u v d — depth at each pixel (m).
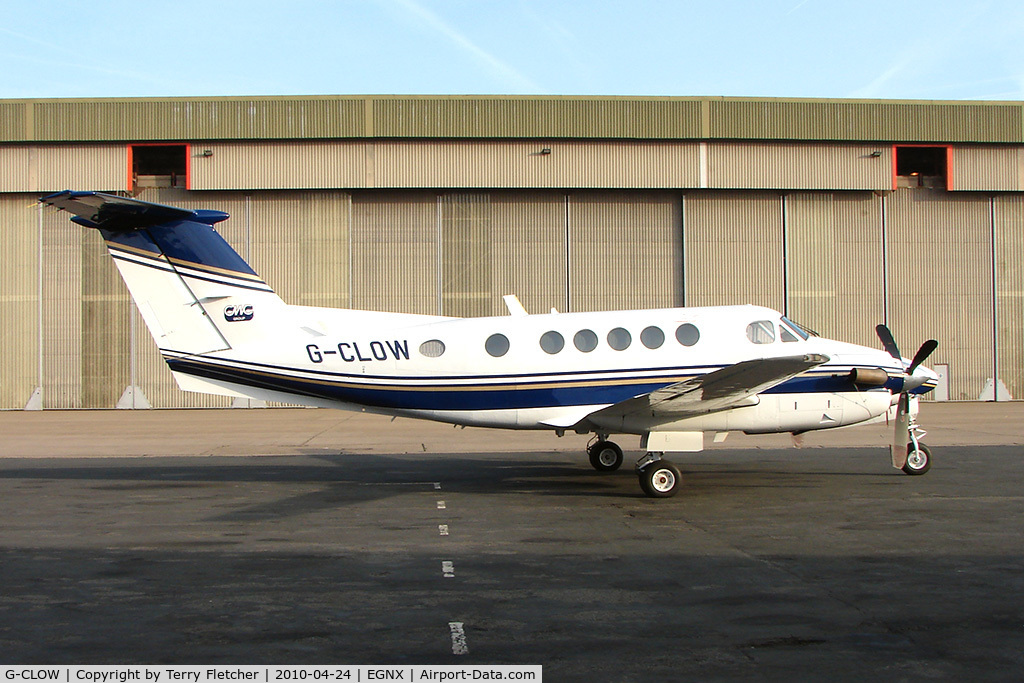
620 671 4.96
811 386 12.16
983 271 29.53
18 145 28.19
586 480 12.95
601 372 12.16
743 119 28.67
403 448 17.70
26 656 5.23
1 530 9.16
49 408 28.59
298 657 5.20
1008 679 4.83
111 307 28.64
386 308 28.83
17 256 28.61
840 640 5.47
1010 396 29.48
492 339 12.21
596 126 28.48
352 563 7.58
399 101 28.30
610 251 28.97
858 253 29.28
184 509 10.47
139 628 5.75
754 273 29.11
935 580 6.90
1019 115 29.27
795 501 10.84
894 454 12.89
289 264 28.75
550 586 6.78
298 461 15.55
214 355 12.18
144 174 29.41
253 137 28.16
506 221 28.86
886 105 28.97
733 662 5.09
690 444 11.33
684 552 7.96
